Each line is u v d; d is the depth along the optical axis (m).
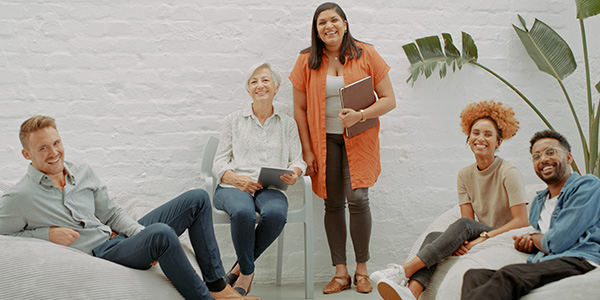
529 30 2.99
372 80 2.66
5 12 2.70
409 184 2.95
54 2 2.72
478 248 1.99
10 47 2.70
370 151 2.64
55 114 2.73
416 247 2.44
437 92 2.97
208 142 2.65
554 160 1.88
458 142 2.98
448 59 2.89
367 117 2.53
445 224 2.47
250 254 2.27
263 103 2.57
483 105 2.23
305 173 2.66
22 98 2.70
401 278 2.00
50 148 1.76
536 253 1.88
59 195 1.83
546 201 1.96
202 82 2.82
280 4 2.86
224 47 2.83
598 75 3.05
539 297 1.55
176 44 2.80
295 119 2.73
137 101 2.78
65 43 2.73
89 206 1.90
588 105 2.77
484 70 2.98
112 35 2.76
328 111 2.64
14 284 1.51
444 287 1.82
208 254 2.04
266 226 2.29
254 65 2.58
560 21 3.03
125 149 2.77
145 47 2.78
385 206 2.94
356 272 2.68
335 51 2.63
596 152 2.73
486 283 1.62
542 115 2.97
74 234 1.80
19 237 1.73
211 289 2.05
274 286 2.79
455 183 2.98
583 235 1.76
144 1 2.78
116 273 1.65
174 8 2.79
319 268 2.89
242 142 2.56
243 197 2.31
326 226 2.71
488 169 2.21
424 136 2.96
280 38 2.86
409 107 2.95
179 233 2.03
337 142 2.67
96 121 2.75
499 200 2.18
